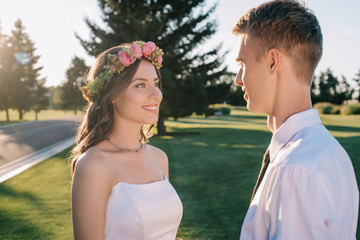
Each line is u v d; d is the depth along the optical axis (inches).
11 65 1876.2
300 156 35.5
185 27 754.8
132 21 706.2
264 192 38.5
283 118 42.2
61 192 259.6
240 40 44.5
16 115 2546.8
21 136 807.7
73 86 2657.5
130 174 62.7
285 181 34.9
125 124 65.9
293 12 39.9
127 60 62.4
